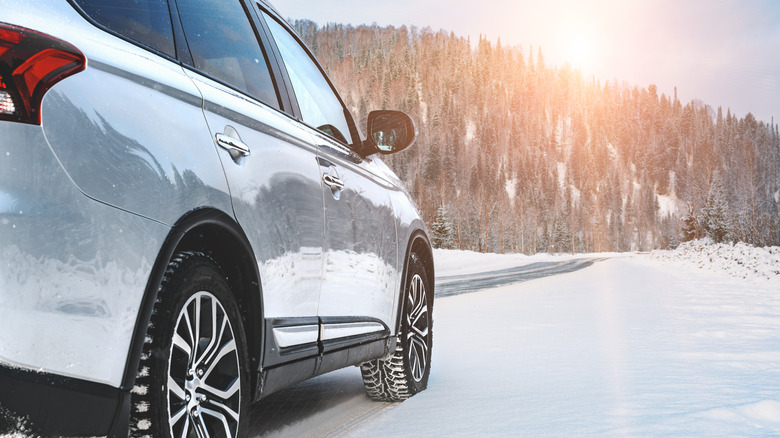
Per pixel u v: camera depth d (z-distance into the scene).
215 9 2.29
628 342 5.31
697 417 2.69
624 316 7.47
